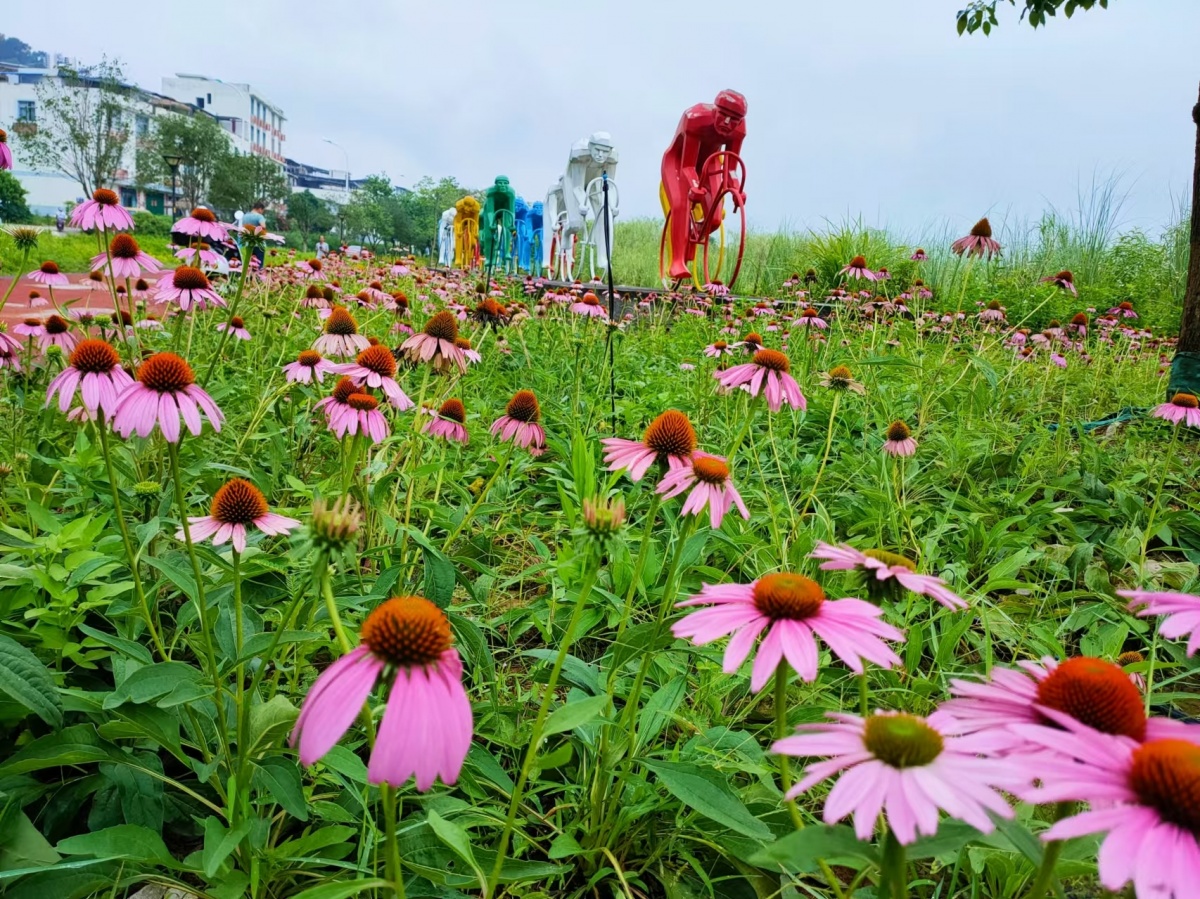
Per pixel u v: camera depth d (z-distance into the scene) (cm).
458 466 416
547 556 322
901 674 277
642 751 222
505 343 632
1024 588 330
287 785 173
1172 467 516
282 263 946
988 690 124
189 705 194
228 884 164
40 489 308
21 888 159
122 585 228
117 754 184
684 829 207
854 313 879
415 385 516
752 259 1736
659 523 388
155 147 7175
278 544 302
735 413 521
